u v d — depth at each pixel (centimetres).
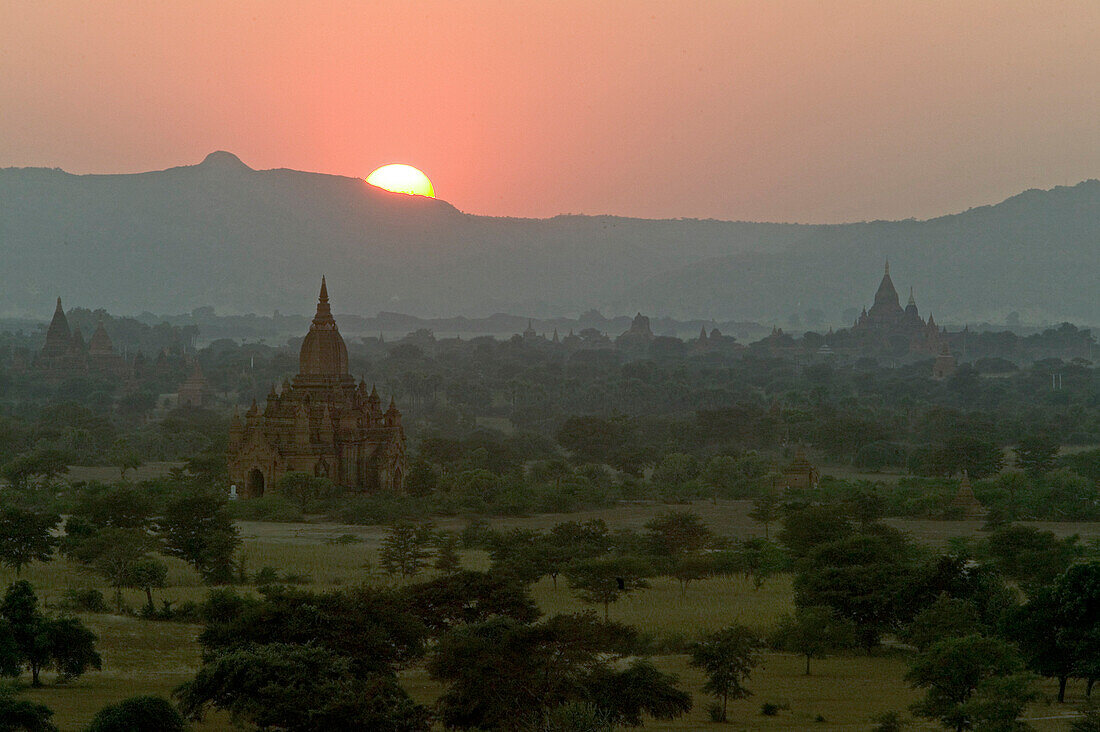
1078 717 8212
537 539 14225
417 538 13550
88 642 8569
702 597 12812
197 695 7238
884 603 10812
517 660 7450
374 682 7106
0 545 12575
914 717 8300
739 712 8538
